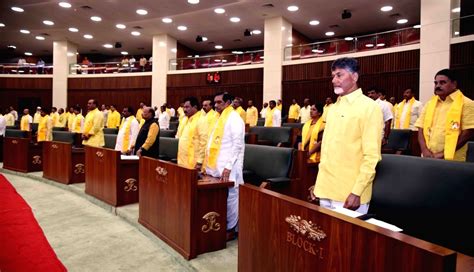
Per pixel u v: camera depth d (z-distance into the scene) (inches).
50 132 438.0
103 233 170.7
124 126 268.1
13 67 784.3
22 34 706.2
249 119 501.0
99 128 312.2
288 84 557.3
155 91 696.4
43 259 61.7
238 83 620.7
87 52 879.1
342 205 92.7
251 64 609.6
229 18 568.4
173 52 708.0
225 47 794.2
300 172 170.9
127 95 732.0
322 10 520.7
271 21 563.2
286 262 73.7
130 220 185.6
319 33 645.9
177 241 140.5
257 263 83.2
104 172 221.1
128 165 212.7
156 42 692.1
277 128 306.2
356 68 94.6
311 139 211.5
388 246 52.0
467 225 65.1
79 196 250.2
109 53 892.6
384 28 612.7
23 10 546.6
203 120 187.9
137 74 721.0
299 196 154.2
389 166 82.8
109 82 744.3
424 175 74.1
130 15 561.9
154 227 161.0
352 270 58.1
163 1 492.7
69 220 191.6
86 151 246.7
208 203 137.3
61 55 756.0
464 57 382.0
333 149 95.3
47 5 522.0
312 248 66.7
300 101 548.4
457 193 67.7
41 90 776.3
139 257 141.5
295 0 479.5
